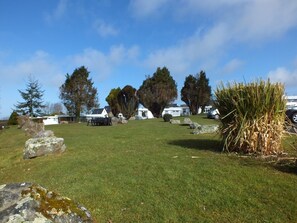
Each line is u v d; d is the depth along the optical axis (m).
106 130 23.56
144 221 4.79
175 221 4.71
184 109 74.94
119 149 11.08
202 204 5.16
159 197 5.57
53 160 10.16
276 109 7.66
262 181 5.75
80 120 59.50
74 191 6.30
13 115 49.47
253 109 7.74
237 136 7.90
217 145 9.72
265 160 7.12
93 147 12.46
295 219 4.45
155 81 64.56
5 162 11.85
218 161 7.31
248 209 4.84
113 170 7.52
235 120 8.10
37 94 61.25
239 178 6.00
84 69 59.97
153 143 12.05
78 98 58.50
